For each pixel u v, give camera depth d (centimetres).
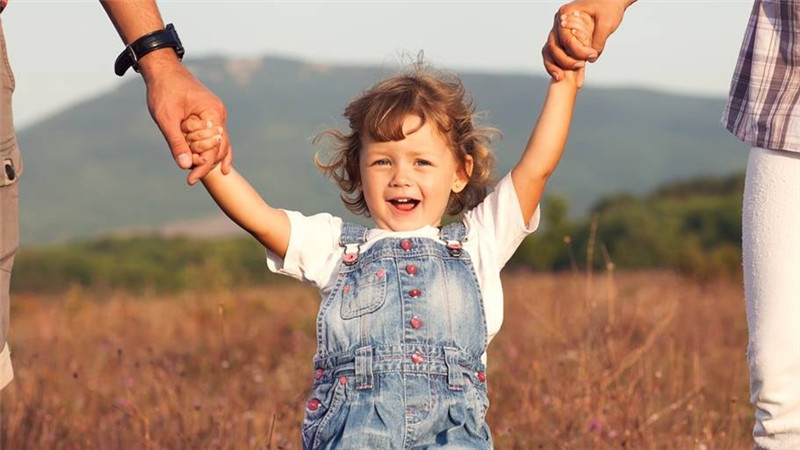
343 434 320
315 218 356
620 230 2638
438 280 339
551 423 560
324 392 331
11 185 309
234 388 699
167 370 705
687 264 1684
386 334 330
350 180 385
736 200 3212
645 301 1027
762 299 323
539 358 659
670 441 528
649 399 565
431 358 328
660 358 704
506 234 353
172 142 324
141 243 4506
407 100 354
